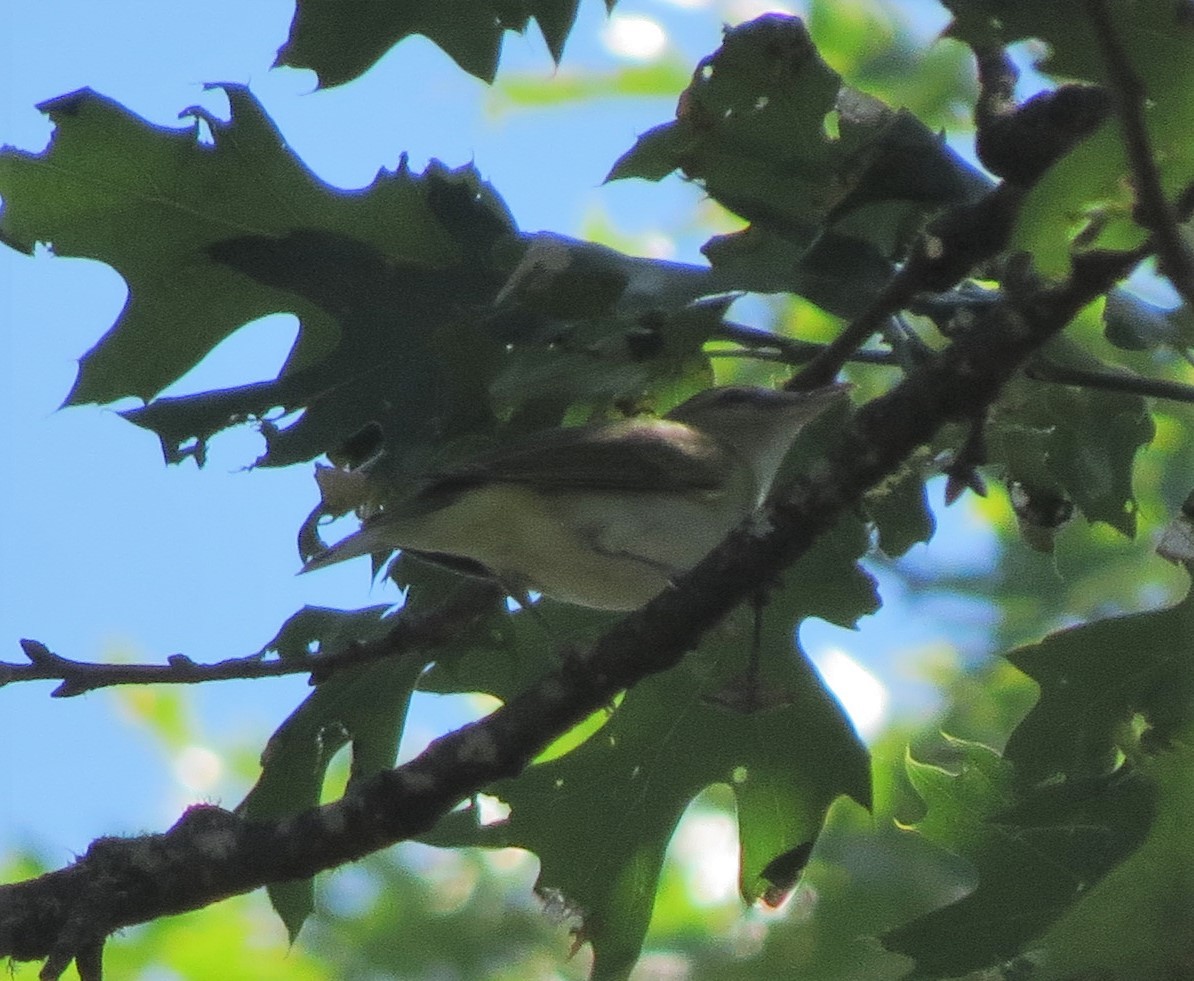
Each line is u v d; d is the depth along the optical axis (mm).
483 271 9109
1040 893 9039
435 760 8039
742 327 9711
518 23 8805
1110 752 9117
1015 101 8156
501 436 10078
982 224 8258
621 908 9773
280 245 9078
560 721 8008
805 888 15086
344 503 9664
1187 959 7785
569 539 9852
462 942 16375
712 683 9852
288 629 9727
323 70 9000
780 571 7844
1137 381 9164
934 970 9039
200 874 7961
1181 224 6285
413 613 9859
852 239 9000
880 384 15352
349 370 9031
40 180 9352
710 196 9180
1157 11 6094
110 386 9586
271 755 9562
